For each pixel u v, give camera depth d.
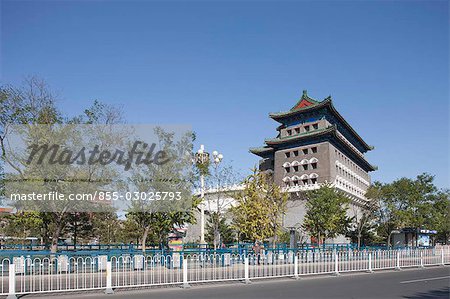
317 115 66.50
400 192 47.84
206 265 18.78
